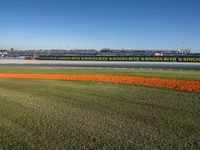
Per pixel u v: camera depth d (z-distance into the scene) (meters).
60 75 24.17
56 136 6.62
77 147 5.90
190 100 11.16
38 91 14.23
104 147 5.89
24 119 8.23
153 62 44.22
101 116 8.55
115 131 6.98
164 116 8.48
